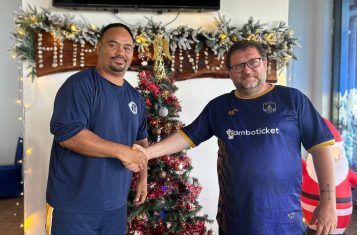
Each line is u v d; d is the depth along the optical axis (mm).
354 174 2184
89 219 1527
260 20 2707
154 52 2367
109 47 1580
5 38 4449
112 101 1563
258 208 1383
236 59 1459
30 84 2453
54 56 2391
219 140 1539
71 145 1449
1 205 3865
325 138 1412
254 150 1396
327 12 3705
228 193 1462
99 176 1518
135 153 1486
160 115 2000
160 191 1993
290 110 1423
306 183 2166
